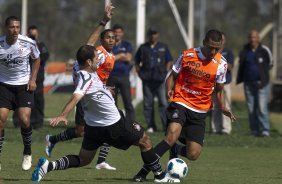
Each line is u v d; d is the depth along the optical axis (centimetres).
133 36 15588
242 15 19488
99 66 2917
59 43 15375
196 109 2616
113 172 2917
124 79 4328
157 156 2527
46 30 15500
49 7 15525
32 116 4538
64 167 2453
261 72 4531
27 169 2873
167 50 4594
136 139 2453
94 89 2352
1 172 2806
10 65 2730
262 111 4562
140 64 4597
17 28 2677
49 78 9119
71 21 15875
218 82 2648
